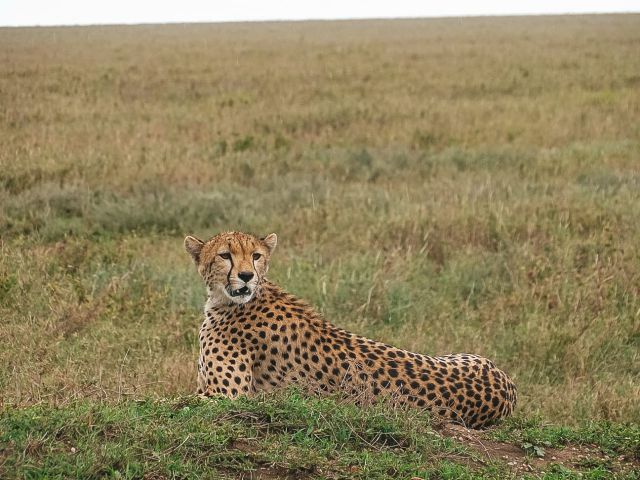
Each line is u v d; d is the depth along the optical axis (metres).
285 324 7.45
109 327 10.11
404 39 70.62
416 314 11.04
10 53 52.66
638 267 12.34
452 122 25.06
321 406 6.57
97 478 5.36
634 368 10.05
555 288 11.49
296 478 5.75
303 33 87.69
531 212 14.64
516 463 6.52
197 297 11.12
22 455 5.40
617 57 46.50
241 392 7.32
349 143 22.52
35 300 10.89
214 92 32.19
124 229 14.46
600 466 6.50
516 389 8.47
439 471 6.05
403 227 13.78
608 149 21.23
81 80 34.72
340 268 11.86
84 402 6.45
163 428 5.94
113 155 19.06
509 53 50.78
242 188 16.95
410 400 7.12
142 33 91.69
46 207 15.08
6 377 8.55
